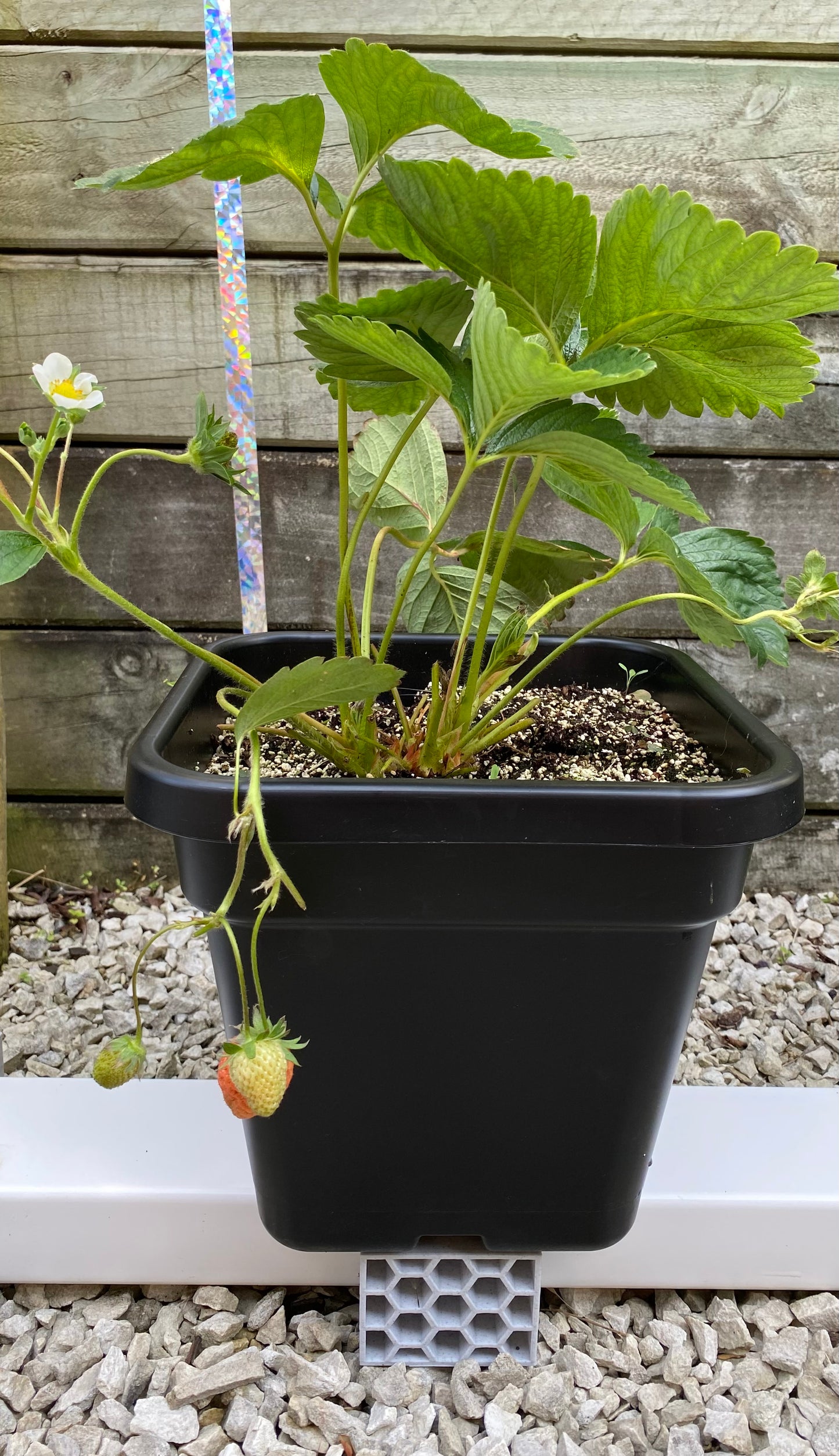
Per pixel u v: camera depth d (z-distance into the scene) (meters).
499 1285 0.68
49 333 0.99
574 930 0.56
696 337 0.57
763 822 0.53
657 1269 0.70
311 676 0.49
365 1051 0.59
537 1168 0.62
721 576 0.62
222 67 0.74
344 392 0.62
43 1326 0.70
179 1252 0.69
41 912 1.10
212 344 1.00
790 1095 0.78
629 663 0.79
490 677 0.65
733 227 0.50
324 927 0.56
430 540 0.60
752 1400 0.66
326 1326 0.69
